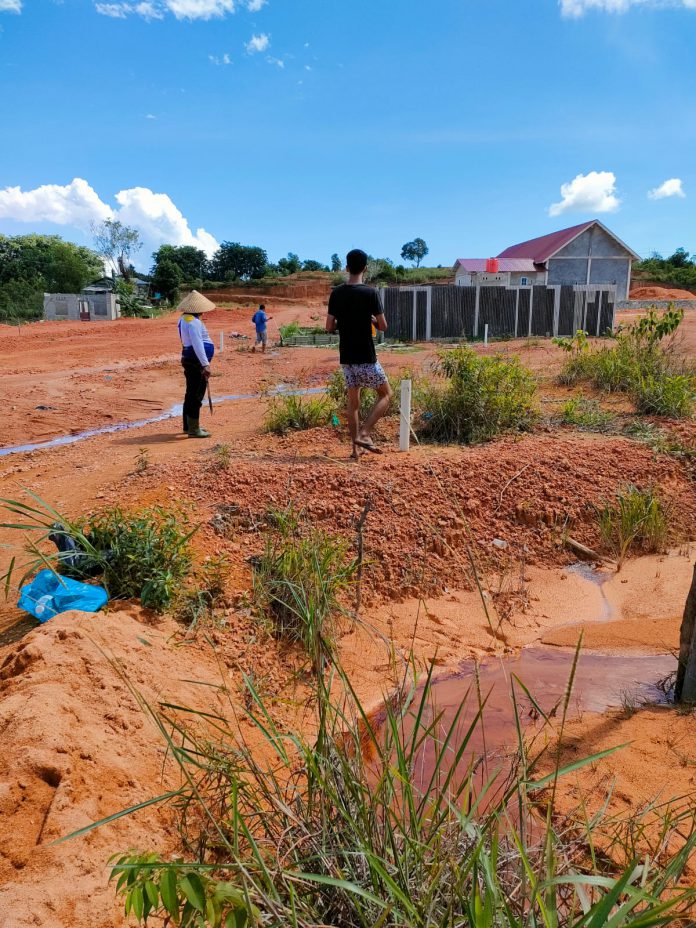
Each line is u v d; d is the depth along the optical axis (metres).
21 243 70.56
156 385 14.24
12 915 1.89
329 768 2.13
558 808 2.76
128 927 2.01
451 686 3.98
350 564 4.86
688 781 2.94
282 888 1.86
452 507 5.74
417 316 21.55
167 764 2.79
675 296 46.03
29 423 10.30
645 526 5.85
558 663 4.28
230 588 4.44
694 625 3.59
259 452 6.82
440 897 1.79
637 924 1.43
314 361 17.58
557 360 12.77
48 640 3.20
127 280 69.06
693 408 8.09
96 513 4.85
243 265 99.19
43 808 2.33
